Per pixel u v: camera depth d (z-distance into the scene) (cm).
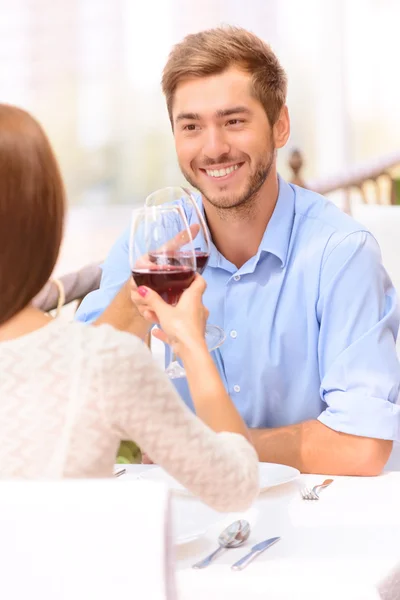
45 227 116
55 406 113
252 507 158
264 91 212
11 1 969
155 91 978
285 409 222
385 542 139
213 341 199
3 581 93
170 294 162
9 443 113
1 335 118
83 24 972
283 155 977
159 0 963
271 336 219
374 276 212
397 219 348
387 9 944
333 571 128
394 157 473
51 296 255
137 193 991
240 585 124
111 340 116
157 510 90
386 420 190
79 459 113
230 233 221
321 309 214
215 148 211
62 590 92
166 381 118
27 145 114
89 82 980
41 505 92
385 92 959
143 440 116
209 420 132
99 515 91
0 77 980
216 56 208
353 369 203
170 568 94
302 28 962
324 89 952
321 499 163
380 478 181
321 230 217
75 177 988
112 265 238
